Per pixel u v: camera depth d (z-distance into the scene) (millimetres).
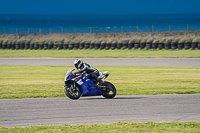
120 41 167375
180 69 84500
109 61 110688
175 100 38156
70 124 26734
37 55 144125
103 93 39875
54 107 34031
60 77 72062
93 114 30594
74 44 174250
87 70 39469
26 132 23500
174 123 26109
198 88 50688
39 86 55062
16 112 31562
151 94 44281
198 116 29688
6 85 56562
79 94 39062
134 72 79812
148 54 133250
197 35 170000
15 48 187500
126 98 40156
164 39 155875
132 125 25453
